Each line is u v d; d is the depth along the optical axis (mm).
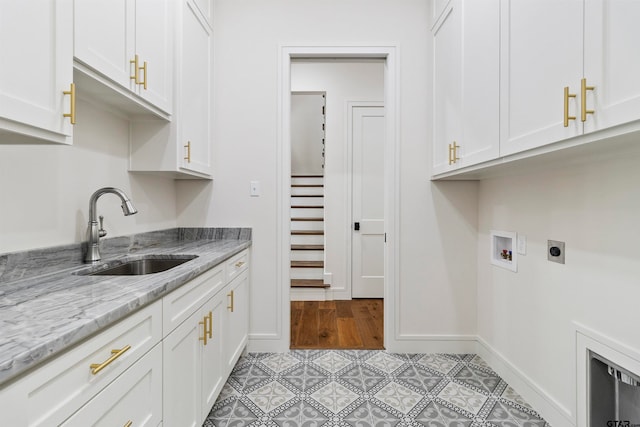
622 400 1313
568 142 1072
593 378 1345
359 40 2371
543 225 1646
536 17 1197
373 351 2412
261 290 2389
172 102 1762
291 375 2049
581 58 983
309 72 3766
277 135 2385
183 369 1242
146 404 979
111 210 1654
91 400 737
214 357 1596
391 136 2385
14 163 1121
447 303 2395
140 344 943
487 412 1680
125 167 1759
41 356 577
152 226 2062
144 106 1527
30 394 583
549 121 1132
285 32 2375
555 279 1558
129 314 883
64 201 1347
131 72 1369
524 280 1806
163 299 1077
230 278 1885
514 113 1341
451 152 1948
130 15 1361
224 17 2369
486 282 2248
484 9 1572
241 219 2389
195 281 1354
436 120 2225
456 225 2383
